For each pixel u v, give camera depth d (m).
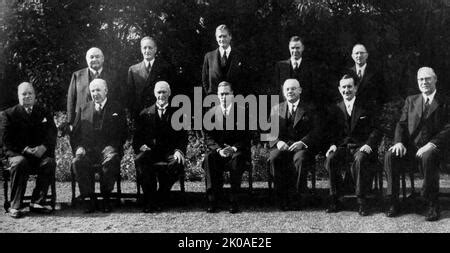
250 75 9.23
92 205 6.43
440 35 9.33
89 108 6.67
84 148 6.59
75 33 9.37
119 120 6.69
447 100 6.46
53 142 6.61
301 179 6.35
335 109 6.78
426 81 6.36
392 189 6.16
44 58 9.32
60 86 9.44
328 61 9.22
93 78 6.92
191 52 9.60
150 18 9.35
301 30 9.33
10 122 6.47
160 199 6.64
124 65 9.34
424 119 6.38
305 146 6.49
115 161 6.39
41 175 6.39
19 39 9.10
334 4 9.02
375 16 9.27
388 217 6.11
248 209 6.54
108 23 9.45
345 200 6.82
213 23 9.68
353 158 6.42
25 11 9.04
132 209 6.58
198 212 6.40
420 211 6.36
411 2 9.26
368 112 6.71
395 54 9.31
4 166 6.47
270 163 6.51
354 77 7.00
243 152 6.51
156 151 6.68
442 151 6.11
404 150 6.17
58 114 9.27
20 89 6.52
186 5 9.55
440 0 9.27
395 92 9.18
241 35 9.66
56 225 5.83
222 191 6.88
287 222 5.91
